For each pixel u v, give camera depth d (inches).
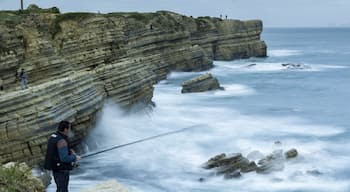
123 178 1051.9
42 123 1045.2
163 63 2979.8
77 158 408.8
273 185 986.7
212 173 1059.9
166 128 1550.2
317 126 1581.0
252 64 3946.9
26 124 1017.5
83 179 1040.2
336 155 1201.4
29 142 1020.5
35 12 1974.7
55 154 394.0
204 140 1386.6
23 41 1374.3
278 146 1289.4
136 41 2684.5
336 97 2263.8
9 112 1003.3
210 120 1691.7
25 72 1306.6
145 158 1207.6
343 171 1072.8
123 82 1577.3
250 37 4675.2
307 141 1354.6
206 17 4308.6
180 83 2792.8
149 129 1528.1
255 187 975.6
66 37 1736.0
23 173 445.7
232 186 985.5
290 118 1732.3
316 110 1909.4
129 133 1457.9
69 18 1800.0
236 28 4441.4
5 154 988.6
